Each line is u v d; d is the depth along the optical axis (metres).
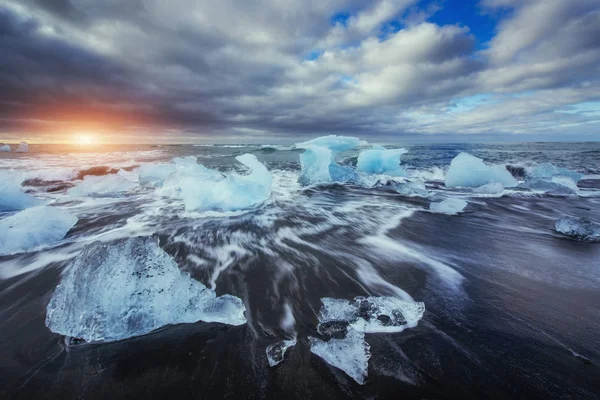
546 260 3.12
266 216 5.13
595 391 1.40
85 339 1.75
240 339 1.79
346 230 4.34
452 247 3.57
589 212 5.38
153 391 1.40
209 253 3.37
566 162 12.35
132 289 1.89
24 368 1.55
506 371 1.52
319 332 1.87
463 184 8.26
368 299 2.20
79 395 1.38
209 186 5.47
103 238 3.87
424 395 1.38
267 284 2.58
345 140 11.57
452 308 2.15
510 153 17.22
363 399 1.36
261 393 1.39
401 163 13.52
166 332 1.84
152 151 21.23
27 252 3.35
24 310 2.15
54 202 6.11
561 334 1.84
